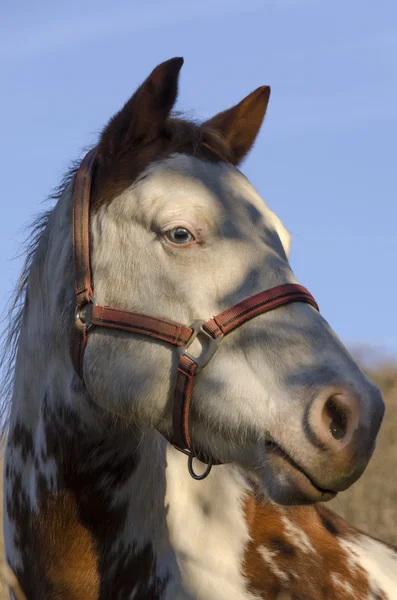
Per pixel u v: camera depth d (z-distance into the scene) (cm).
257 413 260
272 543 309
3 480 326
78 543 297
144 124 292
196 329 271
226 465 315
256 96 323
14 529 315
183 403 272
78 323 289
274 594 296
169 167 285
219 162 293
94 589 297
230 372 268
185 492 304
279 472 256
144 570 296
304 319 266
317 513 345
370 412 249
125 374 281
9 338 335
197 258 274
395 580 340
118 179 289
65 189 315
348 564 327
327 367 255
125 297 283
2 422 334
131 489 296
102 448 296
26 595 310
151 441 300
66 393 299
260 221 282
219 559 298
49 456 303
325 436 248
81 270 290
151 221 279
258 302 268
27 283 323
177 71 289
